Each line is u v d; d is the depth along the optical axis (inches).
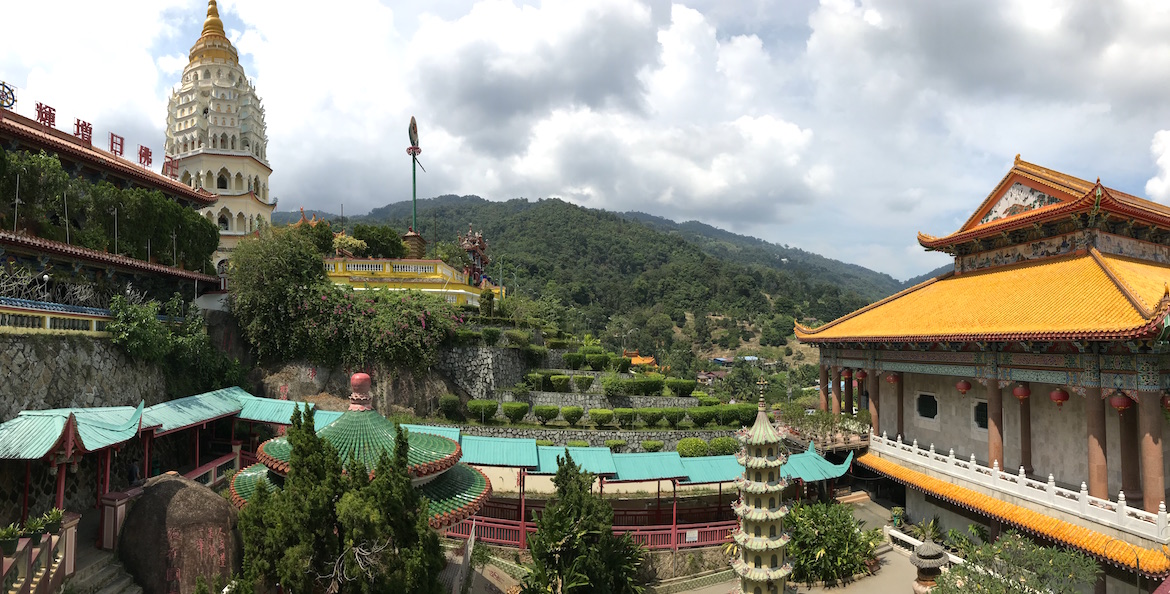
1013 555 804.6
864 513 1392.7
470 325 1919.3
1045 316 1064.2
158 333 1286.9
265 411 1327.5
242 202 2484.0
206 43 2561.5
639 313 7736.2
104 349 1181.1
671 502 1396.4
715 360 6697.8
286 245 1729.8
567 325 3789.4
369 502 547.8
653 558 1113.4
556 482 952.3
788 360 6781.5
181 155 2493.8
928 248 1588.3
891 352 1451.8
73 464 863.1
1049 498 1007.6
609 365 2196.1
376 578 535.5
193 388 1429.6
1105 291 1034.1
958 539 1140.5
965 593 783.1
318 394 1632.6
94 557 816.9
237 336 1683.1
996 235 1419.8
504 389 1829.5
